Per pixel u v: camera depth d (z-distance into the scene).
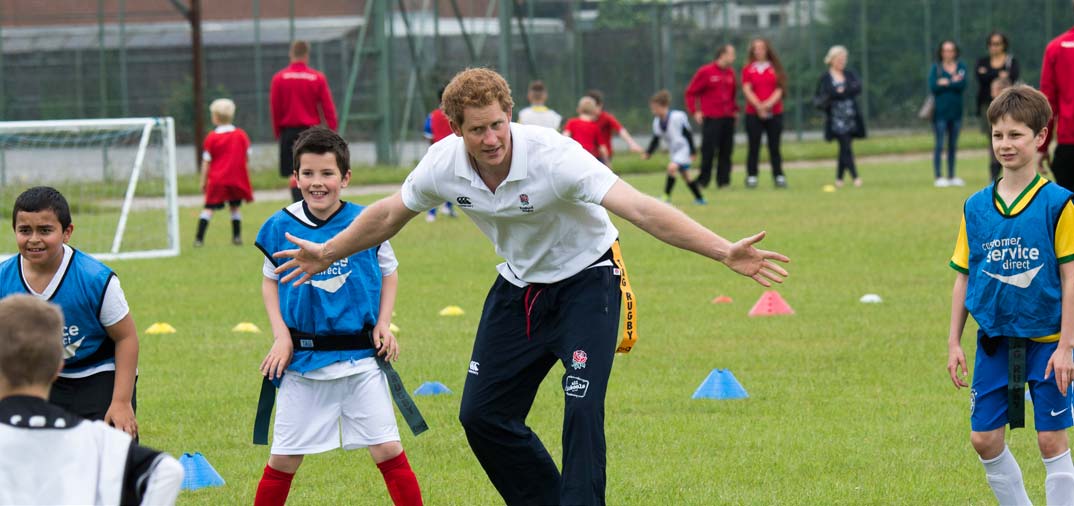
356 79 81.00
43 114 78.94
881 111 90.38
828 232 40.66
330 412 14.02
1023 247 12.98
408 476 14.11
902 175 63.59
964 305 13.71
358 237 13.18
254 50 80.25
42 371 8.91
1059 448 13.11
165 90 79.75
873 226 42.03
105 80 79.25
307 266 13.37
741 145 86.19
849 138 57.03
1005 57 53.25
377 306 14.22
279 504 14.14
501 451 13.49
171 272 35.88
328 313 13.86
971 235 13.45
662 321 26.73
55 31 78.88
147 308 29.59
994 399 13.26
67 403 13.19
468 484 16.11
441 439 18.30
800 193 54.81
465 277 33.62
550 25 86.19
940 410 19.19
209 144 42.22
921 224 42.22
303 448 13.95
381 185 68.31
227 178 42.16
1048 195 12.98
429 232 44.69
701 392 20.39
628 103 87.88
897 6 89.88
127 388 13.13
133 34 79.56
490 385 13.28
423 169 12.84
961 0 91.06
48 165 54.25
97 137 53.56
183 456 16.36
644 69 87.94
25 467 8.76
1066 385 12.69
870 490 15.39
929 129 90.75
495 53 85.19
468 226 46.69
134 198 52.62
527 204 12.46
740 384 20.81
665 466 16.56
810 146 84.56
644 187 60.56
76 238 44.53
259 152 76.31
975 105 93.06
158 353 24.36
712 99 57.47
